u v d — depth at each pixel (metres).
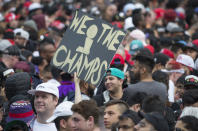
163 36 33.22
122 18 32.97
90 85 20.58
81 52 19.42
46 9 42.03
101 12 40.78
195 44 28.72
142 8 36.34
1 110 18.59
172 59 24.48
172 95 21.61
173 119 18.22
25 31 29.55
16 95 18.00
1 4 46.31
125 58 24.62
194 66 24.11
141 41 27.33
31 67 22.89
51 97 17.47
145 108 15.05
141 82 18.69
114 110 16.62
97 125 16.12
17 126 15.80
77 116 15.97
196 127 14.96
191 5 42.62
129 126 15.01
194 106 17.39
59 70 22.67
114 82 19.17
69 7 44.66
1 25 35.31
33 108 18.81
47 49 26.45
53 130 17.36
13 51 24.19
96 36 19.45
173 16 37.59
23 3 43.94
